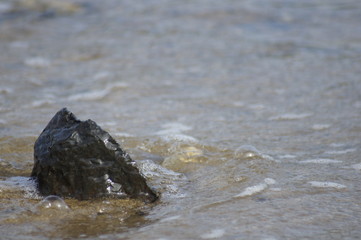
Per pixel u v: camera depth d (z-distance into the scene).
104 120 20.97
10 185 14.65
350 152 17.52
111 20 37.66
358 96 23.78
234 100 23.75
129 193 13.81
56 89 25.16
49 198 13.48
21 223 12.61
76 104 23.09
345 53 30.66
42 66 28.70
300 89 25.08
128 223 12.64
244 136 19.23
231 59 29.89
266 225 12.30
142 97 24.11
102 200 13.65
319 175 15.47
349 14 39.06
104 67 28.53
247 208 13.29
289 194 14.12
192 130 19.88
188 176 15.64
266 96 24.22
